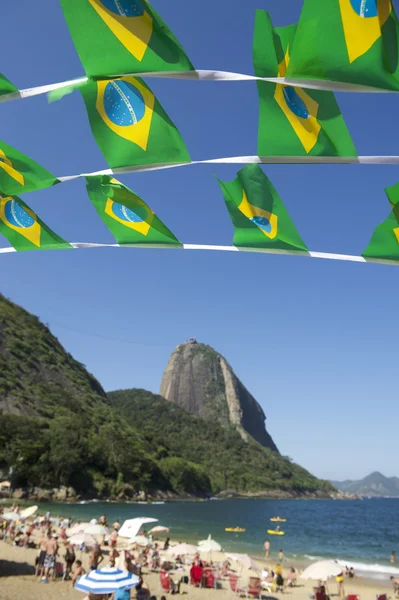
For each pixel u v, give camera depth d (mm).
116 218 5512
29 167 5238
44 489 83062
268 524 74250
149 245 5480
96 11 4148
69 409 126750
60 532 29641
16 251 6094
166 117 4652
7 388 116500
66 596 15188
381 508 157875
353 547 50031
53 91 4445
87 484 92688
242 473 185250
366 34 3736
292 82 3910
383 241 4664
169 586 18188
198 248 5199
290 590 22078
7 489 78562
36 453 84312
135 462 108250
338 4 3725
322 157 4246
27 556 21922
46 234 5992
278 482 193500
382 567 34438
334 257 4816
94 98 4598
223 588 20406
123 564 12031
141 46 4145
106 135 4672
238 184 4883
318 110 4180
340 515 108938
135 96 4625
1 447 82312
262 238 4922
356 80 3785
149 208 5344
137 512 75375
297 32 3795
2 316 156500
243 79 4172
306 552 43906
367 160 4172
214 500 143875
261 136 4297
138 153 4668
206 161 4570
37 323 172000
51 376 146500
